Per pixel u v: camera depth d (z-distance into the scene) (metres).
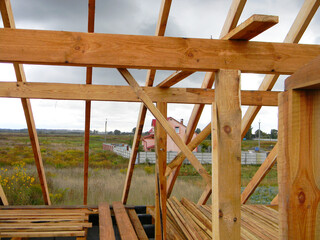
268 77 4.70
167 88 4.39
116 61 2.01
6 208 5.28
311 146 1.09
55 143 36.53
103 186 9.38
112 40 2.02
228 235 1.82
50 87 4.42
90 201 7.80
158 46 2.06
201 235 3.96
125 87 4.58
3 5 3.71
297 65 2.21
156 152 3.68
